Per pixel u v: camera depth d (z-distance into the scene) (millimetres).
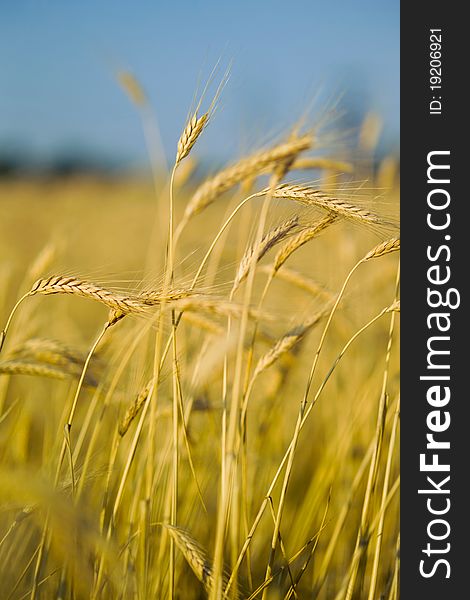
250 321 963
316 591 992
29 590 912
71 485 874
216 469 1088
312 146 957
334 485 1135
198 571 829
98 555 854
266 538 1109
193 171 1145
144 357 1012
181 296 859
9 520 898
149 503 879
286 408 1258
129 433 1062
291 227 893
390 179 1309
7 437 1089
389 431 1188
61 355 969
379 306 1433
